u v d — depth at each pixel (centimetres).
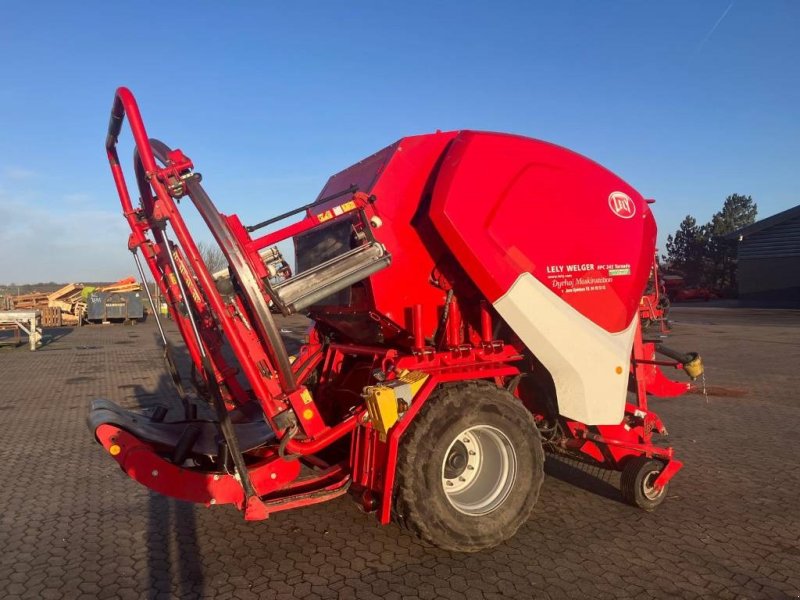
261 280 391
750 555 428
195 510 527
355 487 446
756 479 593
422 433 409
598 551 434
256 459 479
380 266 428
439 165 484
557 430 540
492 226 445
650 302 1434
